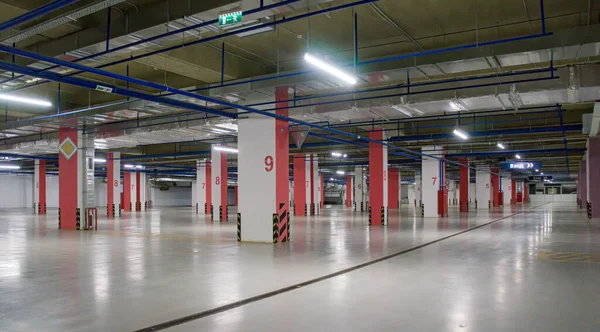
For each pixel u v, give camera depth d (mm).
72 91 15148
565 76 10375
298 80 11383
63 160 19516
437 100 11758
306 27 10320
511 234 17375
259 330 5227
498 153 27375
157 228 20547
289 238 14898
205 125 15969
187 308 6211
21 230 19094
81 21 8938
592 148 25328
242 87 12258
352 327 5340
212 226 21781
